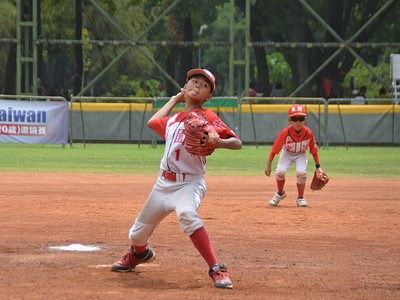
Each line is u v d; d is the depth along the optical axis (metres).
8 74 79.00
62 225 23.62
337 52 74.44
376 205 30.23
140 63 108.62
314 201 31.38
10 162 49.62
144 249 16.59
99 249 19.52
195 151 15.21
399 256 19.45
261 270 17.34
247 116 68.56
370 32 79.50
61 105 64.00
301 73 78.38
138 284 15.61
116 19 99.44
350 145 68.88
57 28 92.94
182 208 15.34
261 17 81.62
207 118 15.53
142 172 43.62
